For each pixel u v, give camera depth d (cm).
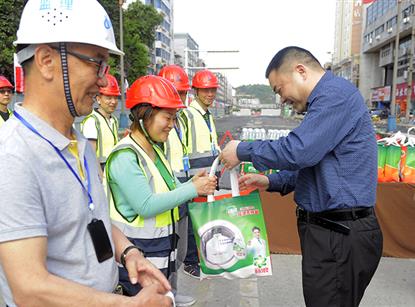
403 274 352
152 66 4831
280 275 354
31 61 107
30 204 96
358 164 182
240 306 298
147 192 190
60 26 104
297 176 205
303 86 192
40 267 95
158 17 3200
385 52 5625
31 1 108
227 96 10106
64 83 107
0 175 94
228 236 210
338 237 187
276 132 543
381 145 407
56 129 112
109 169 197
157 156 213
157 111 197
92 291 101
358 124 180
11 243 92
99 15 112
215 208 212
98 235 116
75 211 108
